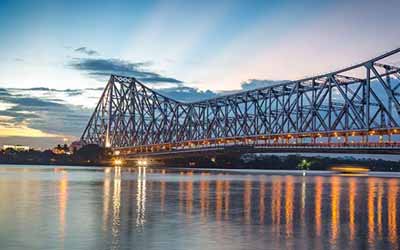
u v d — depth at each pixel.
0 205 44.38
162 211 41.06
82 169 185.50
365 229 32.69
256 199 53.88
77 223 33.72
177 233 30.12
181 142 194.75
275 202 50.69
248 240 28.25
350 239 28.95
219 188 73.19
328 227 33.38
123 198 52.91
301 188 77.62
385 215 40.53
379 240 28.72
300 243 27.62
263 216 38.66
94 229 31.30
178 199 52.47
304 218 37.94
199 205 46.38
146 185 78.62
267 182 98.00
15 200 49.16
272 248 26.27
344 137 128.88
